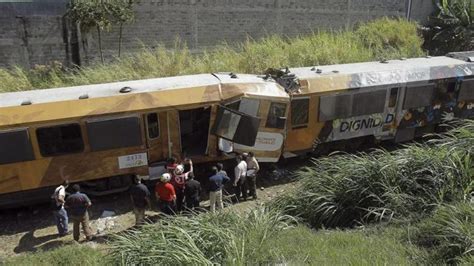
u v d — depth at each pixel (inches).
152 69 617.0
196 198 406.3
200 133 510.0
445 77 574.9
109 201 446.9
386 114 549.6
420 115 575.8
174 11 723.4
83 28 626.8
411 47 824.9
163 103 427.8
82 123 402.3
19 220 414.0
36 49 626.8
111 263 288.5
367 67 565.6
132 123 418.9
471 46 896.9
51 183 407.5
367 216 342.3
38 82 576.1
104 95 419.5
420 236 302.8
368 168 366.9
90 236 377.1
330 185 371.6
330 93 503.8
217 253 274.7
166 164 439.5
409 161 366.6
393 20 943.7
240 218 328.5
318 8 874.8
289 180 498.9
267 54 695.7
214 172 410.0
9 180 392.5
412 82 550.9
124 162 428.1
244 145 464.1
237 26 794.2
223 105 450.0
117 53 690.8
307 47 736.3
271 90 471.2
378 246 293.4
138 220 388.5
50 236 387.5
